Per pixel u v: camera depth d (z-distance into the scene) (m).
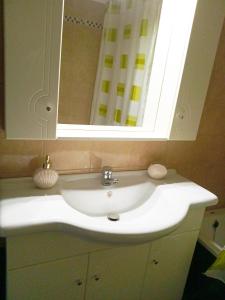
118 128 1.19
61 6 0.76
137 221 0.83
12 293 0.81
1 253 1.00
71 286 0.91
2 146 0.91
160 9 1.15
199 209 1.09
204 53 1.09
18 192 0.88
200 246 1.34
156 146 1.25
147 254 1.04
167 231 0.81
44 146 0.98
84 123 1.14
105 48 1.12
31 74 0.80
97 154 1.10
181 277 1.23
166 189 1.09
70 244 0.84
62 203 0.84
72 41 1.04
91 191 1.03
